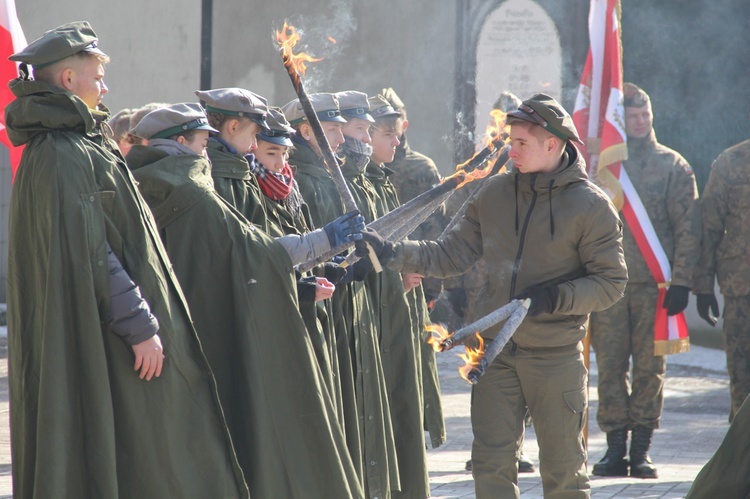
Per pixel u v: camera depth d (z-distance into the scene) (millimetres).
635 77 32062
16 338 9328
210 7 33469
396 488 13273
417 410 13836
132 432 9258
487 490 11734
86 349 8992
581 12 29688
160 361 9320
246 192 11344
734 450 10500
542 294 11117
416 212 12109
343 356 12727
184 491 9344
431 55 30812
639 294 17438
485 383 11883
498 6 30219
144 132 10852
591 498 15461
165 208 10398
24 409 9172
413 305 14688
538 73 30062
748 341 18016
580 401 11711
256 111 11469
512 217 11742
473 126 30469
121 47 35125
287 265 10430
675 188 17766
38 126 9344
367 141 14297
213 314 10273
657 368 17438
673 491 16047
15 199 9367
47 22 35406
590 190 11516
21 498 9125
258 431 9984
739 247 17922
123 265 9422
